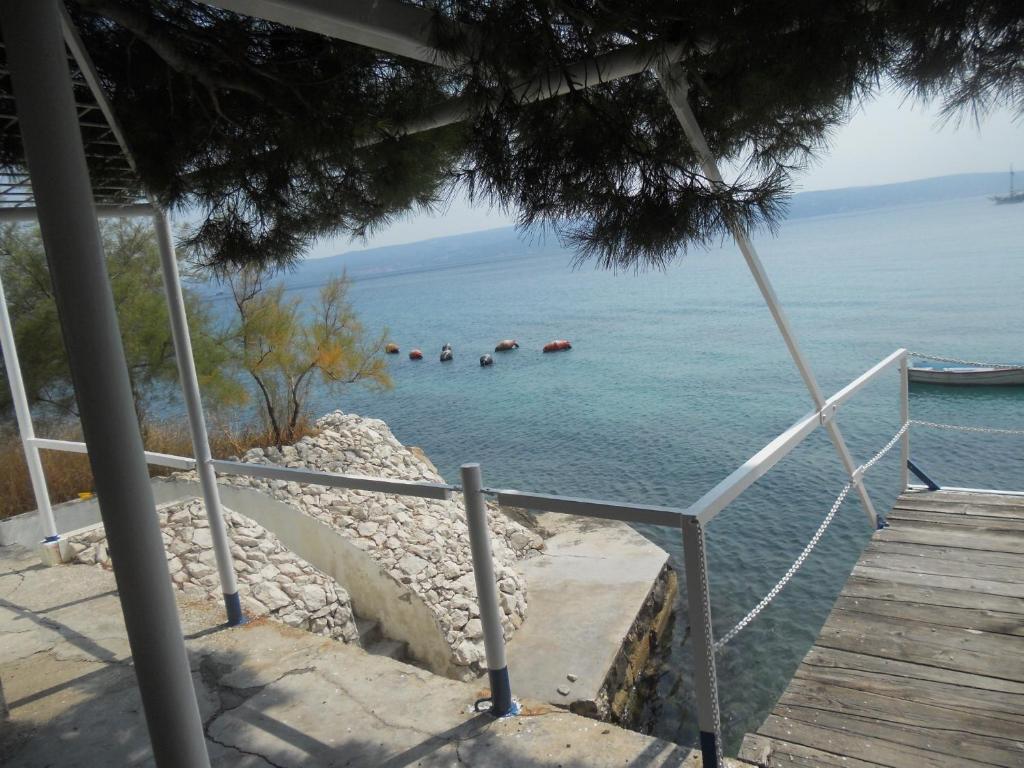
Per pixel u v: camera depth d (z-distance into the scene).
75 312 1.53
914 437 16.70
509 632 8.18
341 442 10.81
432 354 43.16
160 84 2.72
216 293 11.04
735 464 16.86
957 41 1.60
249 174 3.05
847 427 18.34
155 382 11.70
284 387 11.77
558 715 2.54
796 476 14.45
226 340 11.30
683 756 2.23
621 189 2.11
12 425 11.43
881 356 29.23
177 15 2.30
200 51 2.50
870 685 2.51
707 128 2.53
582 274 130.38
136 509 1.63
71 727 2.83
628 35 1.97
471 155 2.30
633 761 2.22
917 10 1.61
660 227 2.02
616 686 7.56
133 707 2.96
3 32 1.43
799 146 2.50
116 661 3.41
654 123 2.42
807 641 8.64
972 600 3.02
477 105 2.12
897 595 3.14
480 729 2.49
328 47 2.55
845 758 2.14
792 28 1.80
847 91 1.90
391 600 7.45
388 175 3.13
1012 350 28.30
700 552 1.93
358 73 2.66
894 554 3.56
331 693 2.85
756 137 2.56
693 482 15.88
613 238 2.12
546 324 53.84
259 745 2.53
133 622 1.67
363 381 12.88
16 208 3.51
